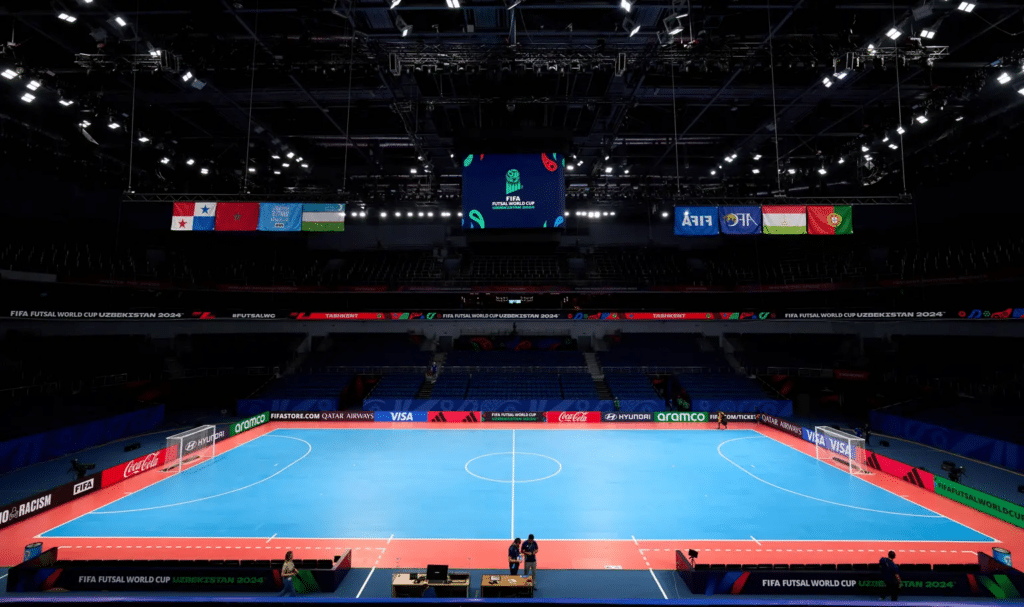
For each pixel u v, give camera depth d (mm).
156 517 17641
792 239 43750
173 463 24719
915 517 17703
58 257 33656
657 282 44125
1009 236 32438
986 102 24141
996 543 15539
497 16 18203
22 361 31516
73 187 35281
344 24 18734
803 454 27172
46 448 25156
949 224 35938
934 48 17594
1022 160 28641
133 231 38875
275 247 45625
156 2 17547
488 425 35406
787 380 40562
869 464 23891
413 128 27016
